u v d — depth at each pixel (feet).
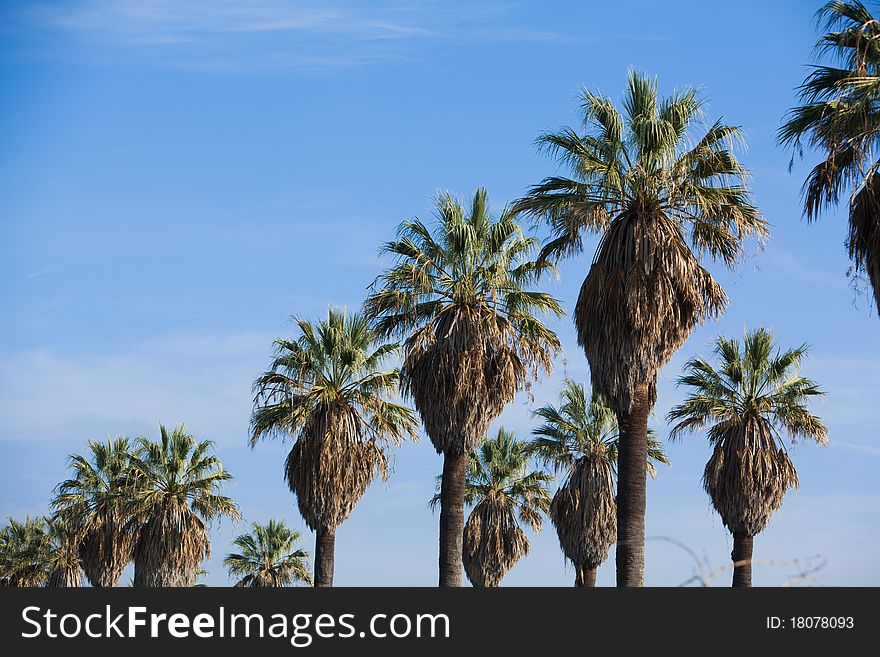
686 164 91.40
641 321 88.07
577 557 174.09
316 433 140.77
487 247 117.19
